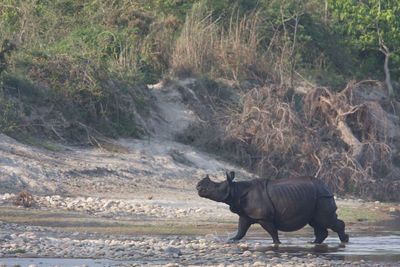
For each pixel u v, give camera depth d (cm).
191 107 11738
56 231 5284
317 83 13775
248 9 14375
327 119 11712
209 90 12169
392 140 12581
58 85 9969
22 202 6462
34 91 9719
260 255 4406
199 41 12675
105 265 3819
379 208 8775
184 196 8269
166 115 11406
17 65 9925
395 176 11706
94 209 6631
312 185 4975
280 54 13962
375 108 11881
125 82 10894
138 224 5972
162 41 12688
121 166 9069
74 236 5091
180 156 10288
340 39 15275
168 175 9419
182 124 11362
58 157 8744
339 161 10912
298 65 14075
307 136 10950
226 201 4925
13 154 8156
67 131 9606
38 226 5456
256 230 6047
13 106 9181
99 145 9638
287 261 4172
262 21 14262
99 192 7869
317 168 10794
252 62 12888
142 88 11356
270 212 4894
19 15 12019
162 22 13062
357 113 11712
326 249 4788
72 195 7462
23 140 8875
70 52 10800
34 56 10156
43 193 7356
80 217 6103
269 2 14975
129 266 3791
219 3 13975
